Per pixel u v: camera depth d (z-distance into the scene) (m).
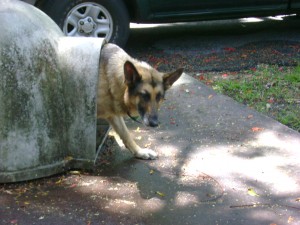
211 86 3.12
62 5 3.39
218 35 4.38
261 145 2.30
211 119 2.60
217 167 2.09
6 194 1.83
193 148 2.28
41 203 1.78
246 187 1.93
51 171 1.96
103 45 2.12
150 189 1.90
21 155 1.87
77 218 1.69
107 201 1.80
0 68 1.79
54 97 1.92
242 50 3.89
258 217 1.72
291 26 4.69
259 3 3.91
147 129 2.49
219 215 1.73
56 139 1.95
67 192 1.86
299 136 2.39
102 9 3.50
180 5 3.73
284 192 1.89
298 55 3.75
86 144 1.99
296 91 3.03
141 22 3.75
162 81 2.04
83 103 1.94
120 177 2.00
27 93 1.83
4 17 1.85
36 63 1.85
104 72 2.03
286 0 3.95
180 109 2.73
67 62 1.96
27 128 1.86
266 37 4.29
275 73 3.34
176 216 1.71
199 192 1.89
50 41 1.96
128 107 2.03
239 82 3.17
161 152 2.24
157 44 4.07
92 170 2.03
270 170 2.07
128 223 1.67
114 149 2.27
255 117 2.62
